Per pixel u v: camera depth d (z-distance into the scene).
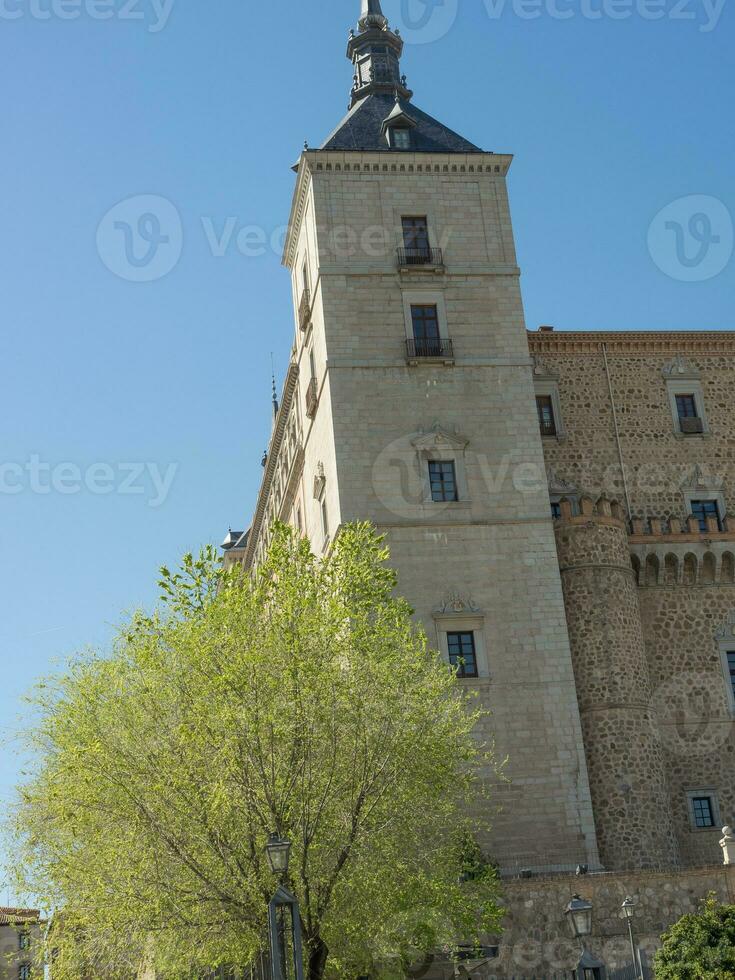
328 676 29.20
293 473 59.75
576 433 53.38
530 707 44.72
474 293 50.16
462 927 30.75
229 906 27.44
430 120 54.31
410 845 30.09
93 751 28.62
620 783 44.59
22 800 32.28
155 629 30.34
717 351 55.69
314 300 50.72
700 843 47.06
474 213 51.41
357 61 58.25
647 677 47.19
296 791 28.22
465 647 45.34
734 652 50.06
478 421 48.41
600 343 54.69
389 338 49.00
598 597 47.06
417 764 30.02
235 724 27.97
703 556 50.53
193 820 27.91
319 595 31.66
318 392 50.06
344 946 28.84
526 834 43.06
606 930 37.06
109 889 28.11
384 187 51.16
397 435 47.66
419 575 45.91
